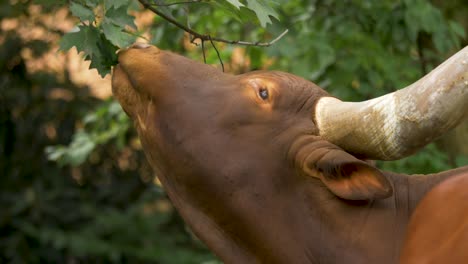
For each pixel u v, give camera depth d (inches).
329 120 217.0
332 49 394.6
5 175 660.1
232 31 419.5
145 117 230.4
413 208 216.4
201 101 224.5
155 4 246.4
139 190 666.8
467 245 203.9
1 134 661.3
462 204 210.1
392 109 202.8
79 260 637.3
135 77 230.4
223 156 220.7
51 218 644.1
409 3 399.9
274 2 244.7
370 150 208.5
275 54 369.4
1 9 620.4
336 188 211.0
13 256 631.8
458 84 193.2
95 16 237.0
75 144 446.0
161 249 611.2
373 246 212.4
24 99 663.1
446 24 406.0
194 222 227.8
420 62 430.0
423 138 199.8
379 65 405.7
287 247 216.7
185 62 229.9
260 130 221.5
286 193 217.9
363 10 419.2
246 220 219.6
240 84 226.4
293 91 224.5
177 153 224.1
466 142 414.6
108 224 619.8
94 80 676.1
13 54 649.0
